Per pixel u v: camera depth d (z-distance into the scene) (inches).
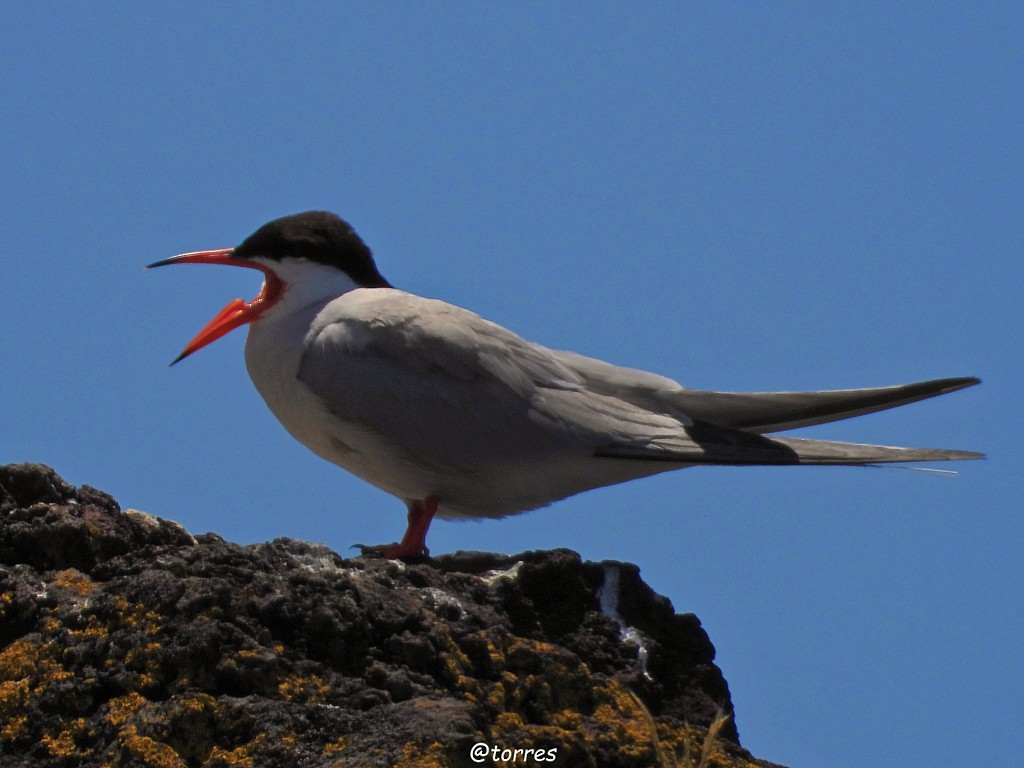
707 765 336.5
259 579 334.3
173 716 301.6
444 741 292.0
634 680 360.2
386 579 355.6
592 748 326.3
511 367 466.0
